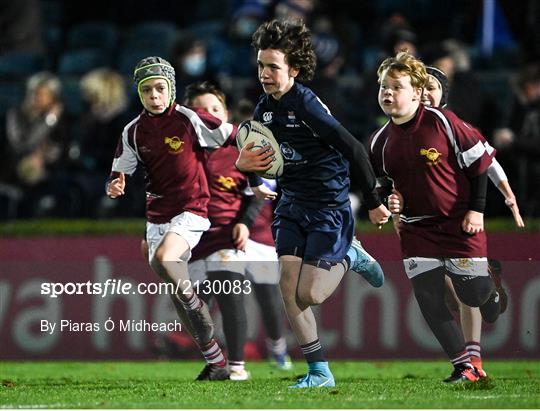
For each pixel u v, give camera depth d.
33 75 48.72
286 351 30.44
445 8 48.16
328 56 38.84
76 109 46.41
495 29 46.06
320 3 45.53
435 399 19.56
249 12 44.44
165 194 23.62
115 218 38.19
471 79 35.69
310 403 19.02
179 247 23.30
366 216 35.84
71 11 54.66
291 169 21.58
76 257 34.62
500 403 18.92
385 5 48.50
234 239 25.80
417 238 22.47
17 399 20.25
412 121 22.00
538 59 43.19
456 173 22.11
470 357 23.33
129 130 23.64
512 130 36.62
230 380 24.92
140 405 18.95
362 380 24.84
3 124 44.62
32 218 39.84
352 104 38.38
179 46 40.72
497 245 32.31
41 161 40.69
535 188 35.41
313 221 21.39
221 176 25.70
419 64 21.94
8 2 51.69
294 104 21.09
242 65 43.78
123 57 50.38
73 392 21.72
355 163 20.81
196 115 23.45
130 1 54.22
